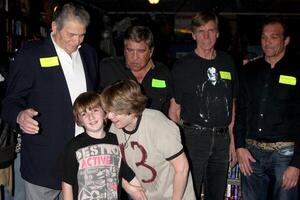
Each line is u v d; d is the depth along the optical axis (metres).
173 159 2.00
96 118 2.01
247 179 2.68
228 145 2.77
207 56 2.74
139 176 2.14
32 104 2.21
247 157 2.65
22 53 2.17
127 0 5.57
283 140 2.54
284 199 2.56
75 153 2.04
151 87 2.69
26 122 1.93
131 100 1.88
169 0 5.54
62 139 2.22
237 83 2.80
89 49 2.45
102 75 2.70
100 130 2.07
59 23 2.05
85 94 2.05
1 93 2.50
